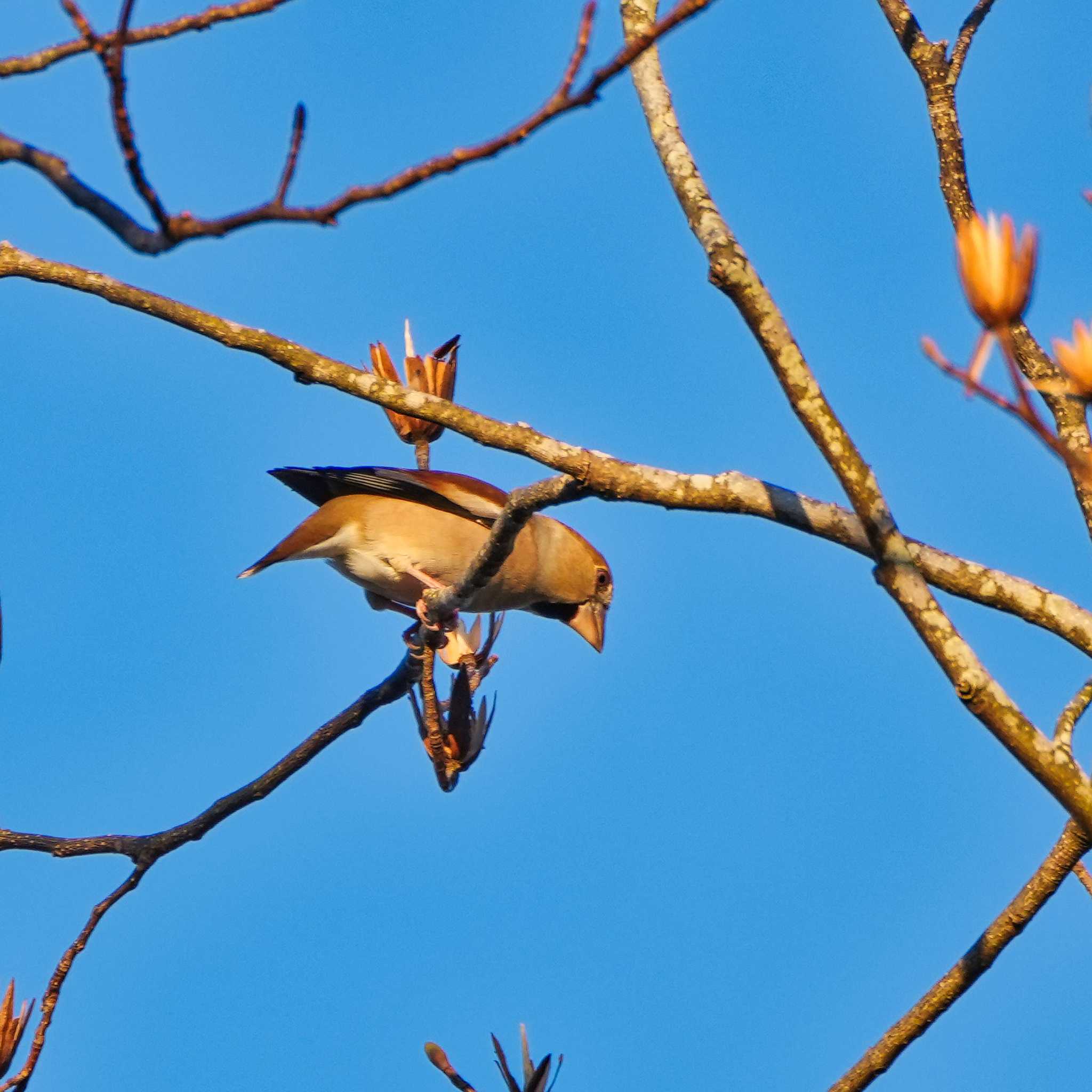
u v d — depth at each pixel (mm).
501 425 8328
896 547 6164
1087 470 4090
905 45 10062
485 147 5012
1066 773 5844
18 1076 8438
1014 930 7945
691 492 8227
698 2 4980
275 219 4941
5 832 10453
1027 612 8328
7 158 4902
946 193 9719
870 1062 8250
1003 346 4121
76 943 10086
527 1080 8172
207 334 8344
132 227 4902
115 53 4559
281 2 6145
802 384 6461
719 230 7312
